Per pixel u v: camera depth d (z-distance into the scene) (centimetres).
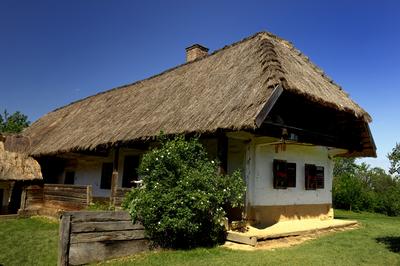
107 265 657
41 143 1772
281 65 981
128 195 873
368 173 3747
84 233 670
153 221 769
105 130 1362
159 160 838
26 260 730
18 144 1791
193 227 775
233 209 1045
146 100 1450
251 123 783
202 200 784
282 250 786
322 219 1310
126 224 736
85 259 664
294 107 1045
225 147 927
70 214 655
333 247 840
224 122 851
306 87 963
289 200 1179
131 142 1106
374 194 2362
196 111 1015
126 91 1805
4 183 1658
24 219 1479
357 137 1313
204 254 739
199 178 815
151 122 1152
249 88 936
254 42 1257
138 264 660
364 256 747
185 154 864
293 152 1217
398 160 834
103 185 1603
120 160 1513
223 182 867
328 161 1389
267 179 1109
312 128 1115
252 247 810
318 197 1309
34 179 1591
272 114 954
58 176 1881
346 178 2411
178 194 791
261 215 1066
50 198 1544
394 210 2167
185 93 1238
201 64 1440
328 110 1168
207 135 902
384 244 891
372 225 1312
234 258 698
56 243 906
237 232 889
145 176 849
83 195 1336
